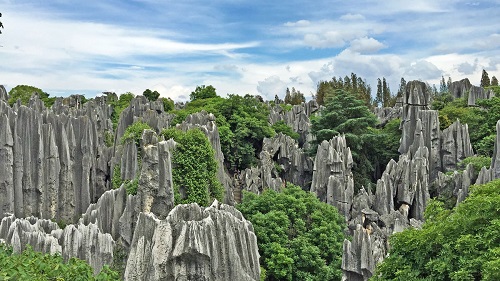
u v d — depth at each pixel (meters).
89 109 103.19
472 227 37.47
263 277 58.91
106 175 81.62
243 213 70.75
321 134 95.44
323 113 101.56
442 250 36.81
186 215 48.44
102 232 57.72
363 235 57.41
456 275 33.97
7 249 32.44
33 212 70.31
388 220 71.69
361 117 96.81
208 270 46.06
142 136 62.56
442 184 77.81
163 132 72.62
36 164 70.69
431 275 36.78
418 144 88.88
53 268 29.42
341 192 78.19
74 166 76.38
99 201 60.59
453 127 87.38
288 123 134.88
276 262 62.75
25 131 70.06
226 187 80.31
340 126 95.31
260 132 106.62
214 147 80.44
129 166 70.94
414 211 77.75
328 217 70.62
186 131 75.50
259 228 65.88
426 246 38.62
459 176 75.44
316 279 63.28
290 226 68.50
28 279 25.67
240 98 122.00
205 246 45.91
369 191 82.75
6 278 24.50
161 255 45.91
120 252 58.00
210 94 156.62
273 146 98.31
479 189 41.72
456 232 37.94
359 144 92.56
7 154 66.94
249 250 48.47
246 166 102.81
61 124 74.88
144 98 108.44
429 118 89.38
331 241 66.81
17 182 68.62
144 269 46.50
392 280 39.38
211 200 71.50
